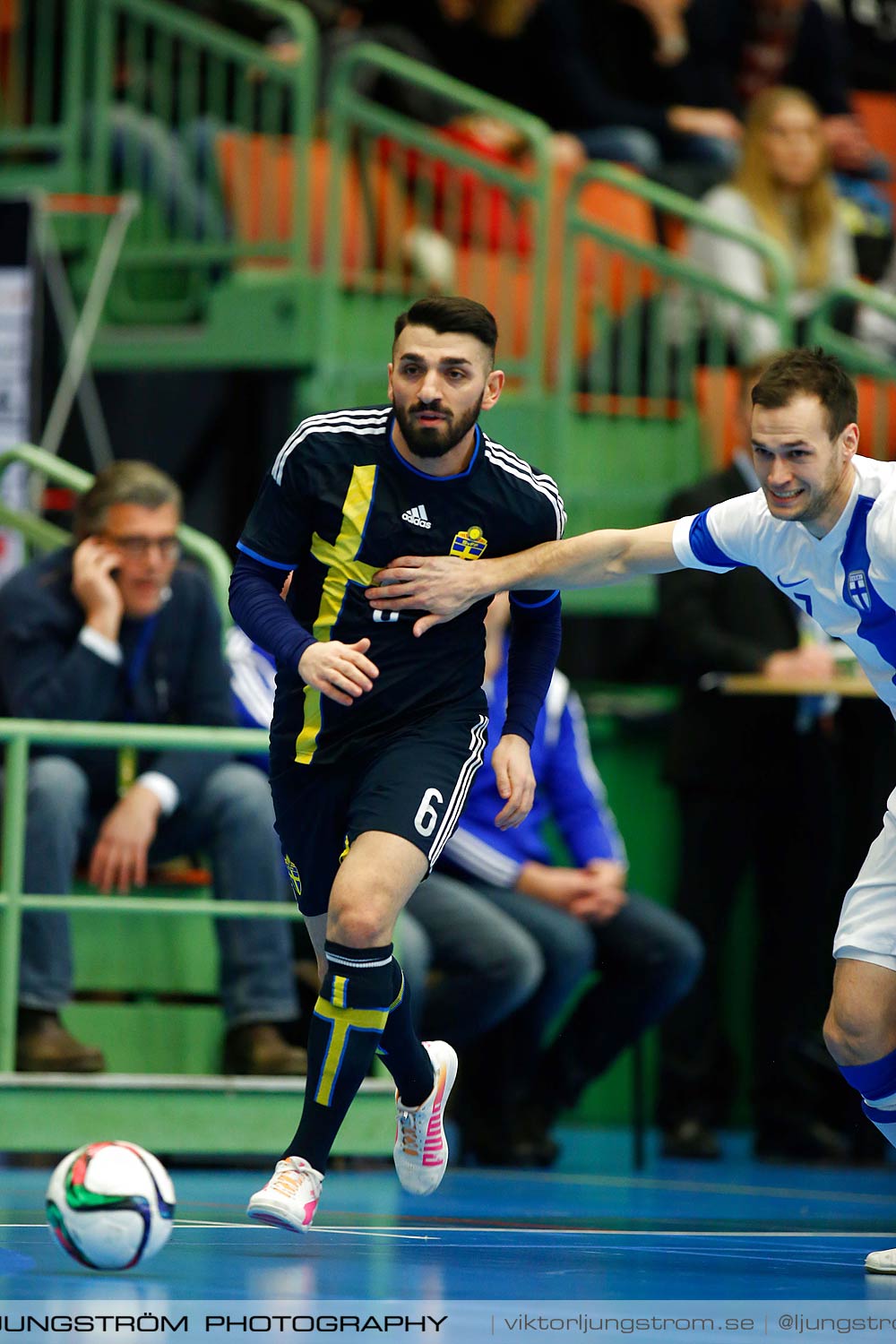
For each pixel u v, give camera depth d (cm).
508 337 3191
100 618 2094
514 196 3103
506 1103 2288
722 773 2503
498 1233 1568
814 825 2516
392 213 3216
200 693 2180
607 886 2303
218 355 3111
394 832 1348
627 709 2842
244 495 3219
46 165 3316
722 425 3025
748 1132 2827
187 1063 2195
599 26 3709
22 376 2727
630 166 3503
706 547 1441
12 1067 1981
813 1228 1711
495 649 2309
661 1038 2495
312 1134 1343
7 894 1983
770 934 2538
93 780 2144
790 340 2944
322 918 1477
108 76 3228
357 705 1411
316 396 3034
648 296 3203
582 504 2978
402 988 1456
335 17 3528
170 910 2006
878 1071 1404
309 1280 1217
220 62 3238
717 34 3850
